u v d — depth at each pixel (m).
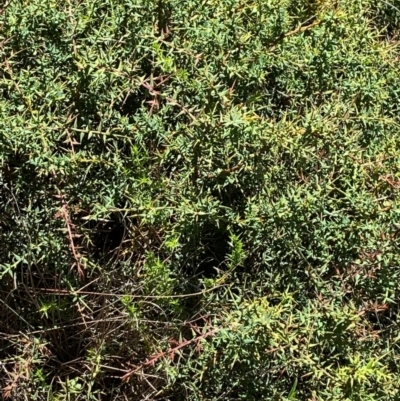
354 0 1.20
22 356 0.91
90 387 0.89
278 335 0.85
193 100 0.97
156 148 0.96
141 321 0.89
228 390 0.92
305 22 1.14
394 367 0.97
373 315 1.00
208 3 1.04
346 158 1.00
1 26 0.94
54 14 0.95
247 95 1.04
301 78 1.11
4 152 0.86
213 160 0.95
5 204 0.92
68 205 0.91
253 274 0.98
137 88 0.97
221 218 0.93
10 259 0.93
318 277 0.95
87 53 0.93
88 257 0.93
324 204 0.96
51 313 0.93
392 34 1.35
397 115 1.15
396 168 1.01
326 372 0.88
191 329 0.92
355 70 1.11
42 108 0.89
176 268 0.94
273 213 0.93
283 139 0.94
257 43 1.04
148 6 1.00
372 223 0.96
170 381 0.90
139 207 0.90
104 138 0.91
